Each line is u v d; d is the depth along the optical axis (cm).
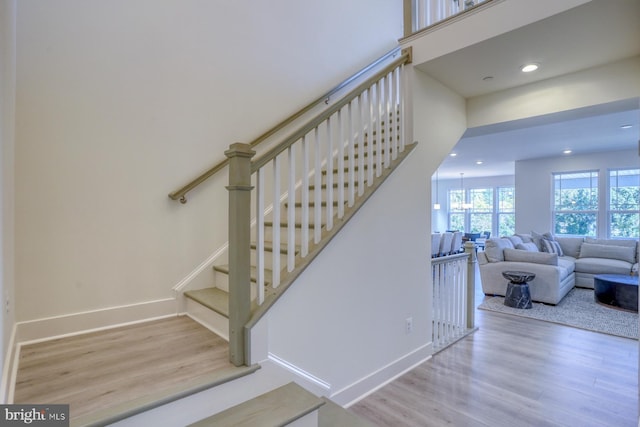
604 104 284
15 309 193
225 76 279
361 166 240
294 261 196
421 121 295
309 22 342
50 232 206
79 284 215
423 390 242
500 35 239
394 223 266
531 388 245
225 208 279
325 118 212
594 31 232
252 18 297
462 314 363
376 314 248
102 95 222
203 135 267
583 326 387
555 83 308
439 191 1259
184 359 176
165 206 249
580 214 734
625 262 579
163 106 247
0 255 130
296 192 319
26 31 197
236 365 168
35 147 200
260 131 301
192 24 262
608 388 244
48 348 190
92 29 219
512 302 471
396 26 441
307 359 199
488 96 347
